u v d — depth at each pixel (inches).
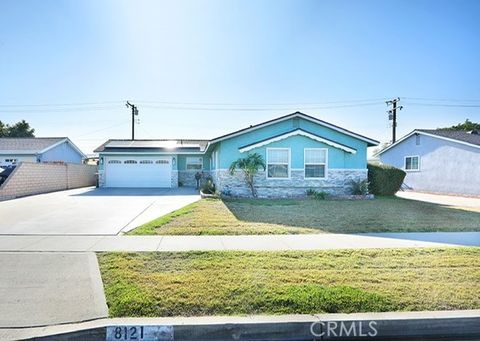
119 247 248.2
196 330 136.0
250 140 638.5
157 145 965.8
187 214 405.1
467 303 156.3
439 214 423.8
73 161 1255.5
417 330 143.2
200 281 177.2
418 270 199.5
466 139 753.6
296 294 160.9
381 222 361.1
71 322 137.0
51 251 236.7
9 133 1728.6
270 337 138.4
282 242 268.8
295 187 625.6
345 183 637.3
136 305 149.3
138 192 753.6
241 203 521.7
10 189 624.1
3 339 126.0
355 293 162.6
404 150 950.4
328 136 644.7
